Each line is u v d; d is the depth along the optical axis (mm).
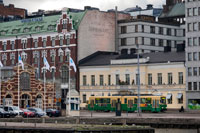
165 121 110688
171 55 173875
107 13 197250
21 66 165375
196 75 164625
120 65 178750
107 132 93562
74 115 143000
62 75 191125
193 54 166000
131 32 197375
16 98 165000
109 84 181750
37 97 168500
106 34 196375
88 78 186250
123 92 175625
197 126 107812
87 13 191000
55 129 93125
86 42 190250
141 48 196125
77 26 188125
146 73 174000
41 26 198500
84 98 186875
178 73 168125
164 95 170125
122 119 113812
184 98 166375
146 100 155875
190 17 169125
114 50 198750
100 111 167500
